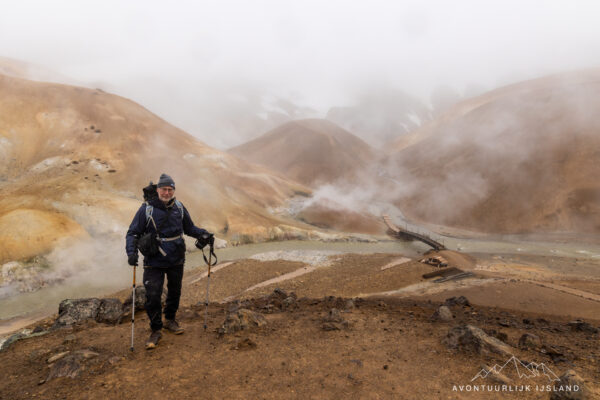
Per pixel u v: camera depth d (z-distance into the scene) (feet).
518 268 135.74
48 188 206.28
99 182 237.66
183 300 101.86
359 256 172.45
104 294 121.49
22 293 124.26
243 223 242.37
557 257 170.81
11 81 309.22
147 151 291.99
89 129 287.28
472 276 109.70
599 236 254.68
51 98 304.50
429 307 30.32
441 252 169.58
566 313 45.47
